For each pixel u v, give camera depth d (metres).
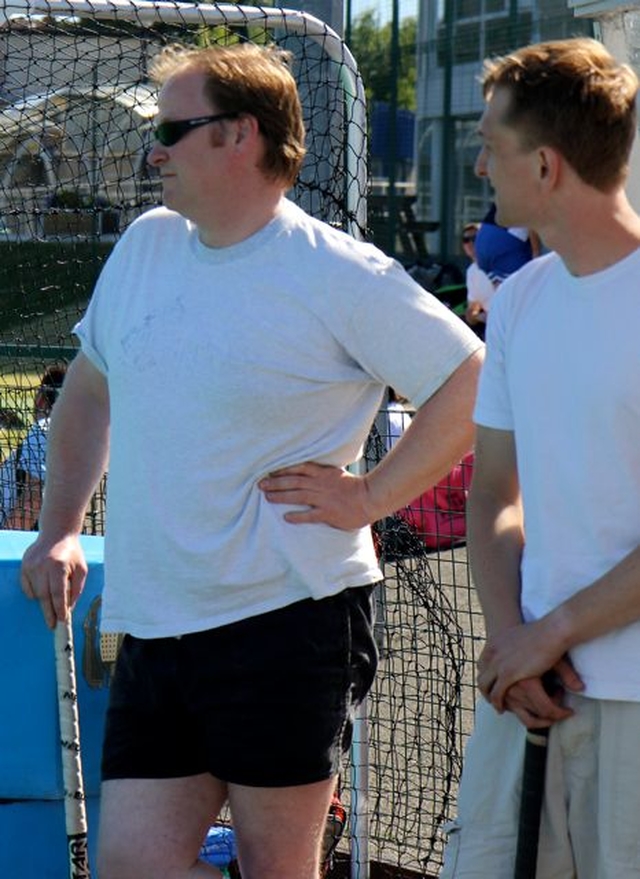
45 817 10.55
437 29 47.75
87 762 10.73
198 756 9.06
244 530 8.73
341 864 12.67
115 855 8.96
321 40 11.95
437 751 13.63
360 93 12.02
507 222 8.23
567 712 8.24
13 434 14.68
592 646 8.10
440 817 12.53
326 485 8.85
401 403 13.96
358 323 8.80
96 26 12.78
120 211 13.67
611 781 8.10
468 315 30.88
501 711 8.37
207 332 8.73
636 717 8.02
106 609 9.17
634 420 7.80
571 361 7.97
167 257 9.16
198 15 11.83
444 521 14.54
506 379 8.60
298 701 8.70
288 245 8.82
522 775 8.49
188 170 8.75
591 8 12.74
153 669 9.02
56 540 10.22
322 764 8.77
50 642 10.39
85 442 10.17
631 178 11.77
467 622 14.99
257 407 8.70
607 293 7.88
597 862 8.29
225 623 8.74
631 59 12.36
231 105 8.66
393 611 14.27
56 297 14.59
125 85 13.23
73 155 13.83
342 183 12.10
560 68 7.81
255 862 8.88
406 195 49.81
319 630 8.77
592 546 8.04
